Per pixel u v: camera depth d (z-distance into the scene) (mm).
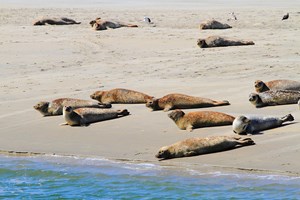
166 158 33719
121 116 41875
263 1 119312
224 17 94312
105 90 49719
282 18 89250
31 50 70312
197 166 32250
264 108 40875
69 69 59938
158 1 124625
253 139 34656
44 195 32250
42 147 37438
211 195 29609
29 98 49062
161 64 59781
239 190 29562
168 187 30953
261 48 65062
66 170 34281
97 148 36344
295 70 53188
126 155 34781
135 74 55844
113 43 73562
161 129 38344
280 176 29984
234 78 51625
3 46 72625
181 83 50875
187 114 37875
